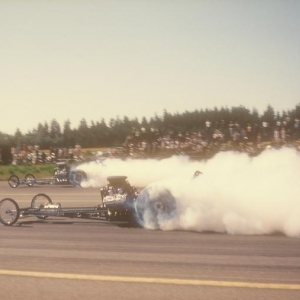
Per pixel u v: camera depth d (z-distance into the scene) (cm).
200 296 677
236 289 703
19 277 780
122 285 730
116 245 1015
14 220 1311
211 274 780
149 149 3459
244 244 1008
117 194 1297
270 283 729
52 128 7138
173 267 826
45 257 912
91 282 748
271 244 1005
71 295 692
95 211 1305
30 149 4394
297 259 873
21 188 2944
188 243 1025
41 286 734
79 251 960
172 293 691
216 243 1022
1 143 4509
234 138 3131
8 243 1052
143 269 816
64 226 1277
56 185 3272
